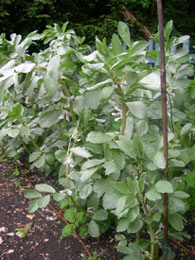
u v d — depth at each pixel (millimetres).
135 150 1295
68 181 1668
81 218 1715
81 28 5453
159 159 1264
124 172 1600
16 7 5141
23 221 2027
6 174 2721
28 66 1429
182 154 1722
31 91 1533
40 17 5180
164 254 1448
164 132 1251
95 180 1665
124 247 1499
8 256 1697
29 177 2682
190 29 6895
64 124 2279
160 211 1337
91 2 6121
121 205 1231
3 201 2256
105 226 1825
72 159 1620
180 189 1602
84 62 1352
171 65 1800
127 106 1448
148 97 1797
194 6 7367
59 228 1957
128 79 1294
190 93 1942
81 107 1596
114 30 5648
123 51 1428
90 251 1741
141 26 5668
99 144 1510
